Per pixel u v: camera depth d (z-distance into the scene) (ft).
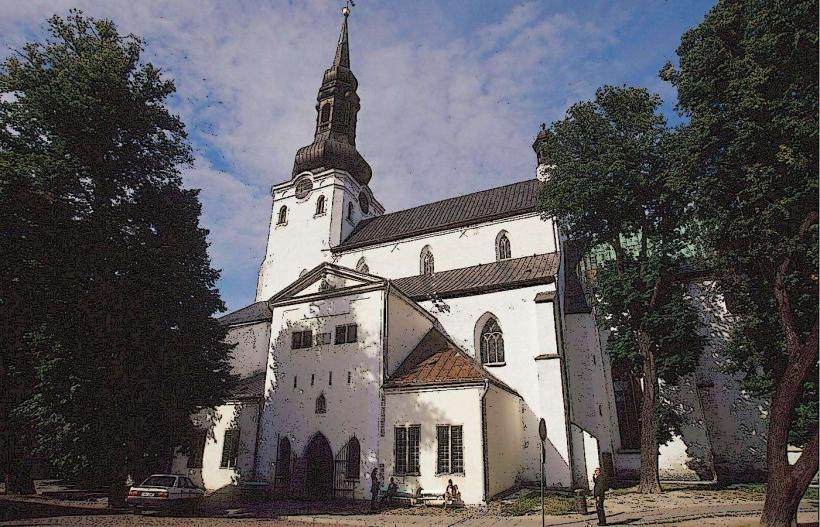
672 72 68.08
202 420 101.35
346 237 136.36
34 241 66.33
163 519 59.82
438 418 74.95
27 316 66.74
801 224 54.80
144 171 80.43
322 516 63.10
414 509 68.23
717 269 75.92
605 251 118.73
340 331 87.97
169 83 82.48
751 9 58.75
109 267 71.77
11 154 67.87
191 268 83.46
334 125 146.20
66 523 53.93
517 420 85.92
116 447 68.90
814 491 73.92
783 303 54.70
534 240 107.55
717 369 93.25
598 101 88.07
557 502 68.54
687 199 76.59
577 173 85.15
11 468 83.25
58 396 67.97
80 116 71.77
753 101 53.93
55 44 76.64
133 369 71.61
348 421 81.15
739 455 88.22
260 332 116.06
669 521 53.57
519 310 93.40
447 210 128.88
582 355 95.81
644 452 78.84
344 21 164.96
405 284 114.01
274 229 142.51
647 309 83.82
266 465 86.22
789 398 50.24
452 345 90.84
